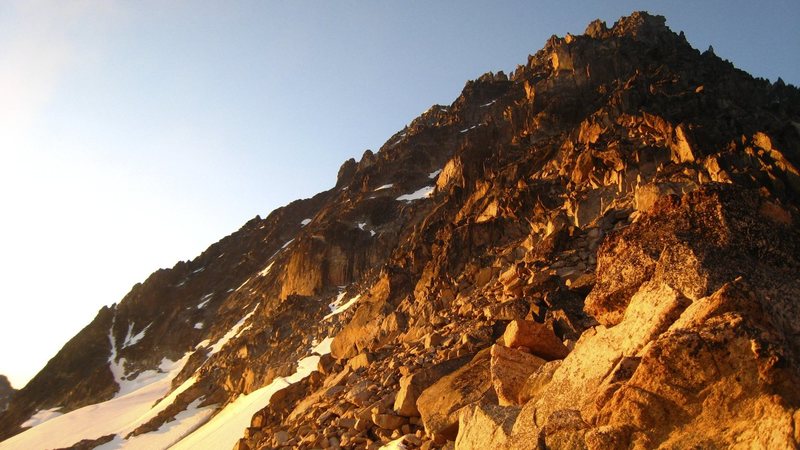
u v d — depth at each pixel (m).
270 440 24.42
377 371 25.33
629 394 7.64
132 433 75.38
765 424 6.52
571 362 10.21
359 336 46.97
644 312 9.44
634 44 80.81
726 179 30.55
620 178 36.84
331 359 33.69
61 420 94.88
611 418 7.81
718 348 7.25
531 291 24.33
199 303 143.25
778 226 10.37
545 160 56.31
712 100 48.03
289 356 69.56
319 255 92.94
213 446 52.00
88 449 75.69
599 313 10.83
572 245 27.20
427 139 121.88
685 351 7.38
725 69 66.19
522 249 37.72
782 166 32.47
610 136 46.53
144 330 140.62
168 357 124.00
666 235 10.60
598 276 11.40
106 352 134.25
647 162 37.72
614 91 65.88
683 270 9.48
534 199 45.38
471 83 133.62
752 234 10.09
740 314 7.55
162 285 154.25
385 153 130.00
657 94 51.59
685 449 6.93
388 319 39.59
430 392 16.56
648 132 43.97
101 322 145.12
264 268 140.75
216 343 107.69
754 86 59.75
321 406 24.52
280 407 31.42
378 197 105.62
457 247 45.06
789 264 9.83
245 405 60.41
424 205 91.38
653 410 7.41
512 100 91.50
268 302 105.06
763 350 6.98
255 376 69.06
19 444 88.62
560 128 67.31
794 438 6.15
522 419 9.92
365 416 19.02
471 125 120.94
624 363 8.55
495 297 27.91
